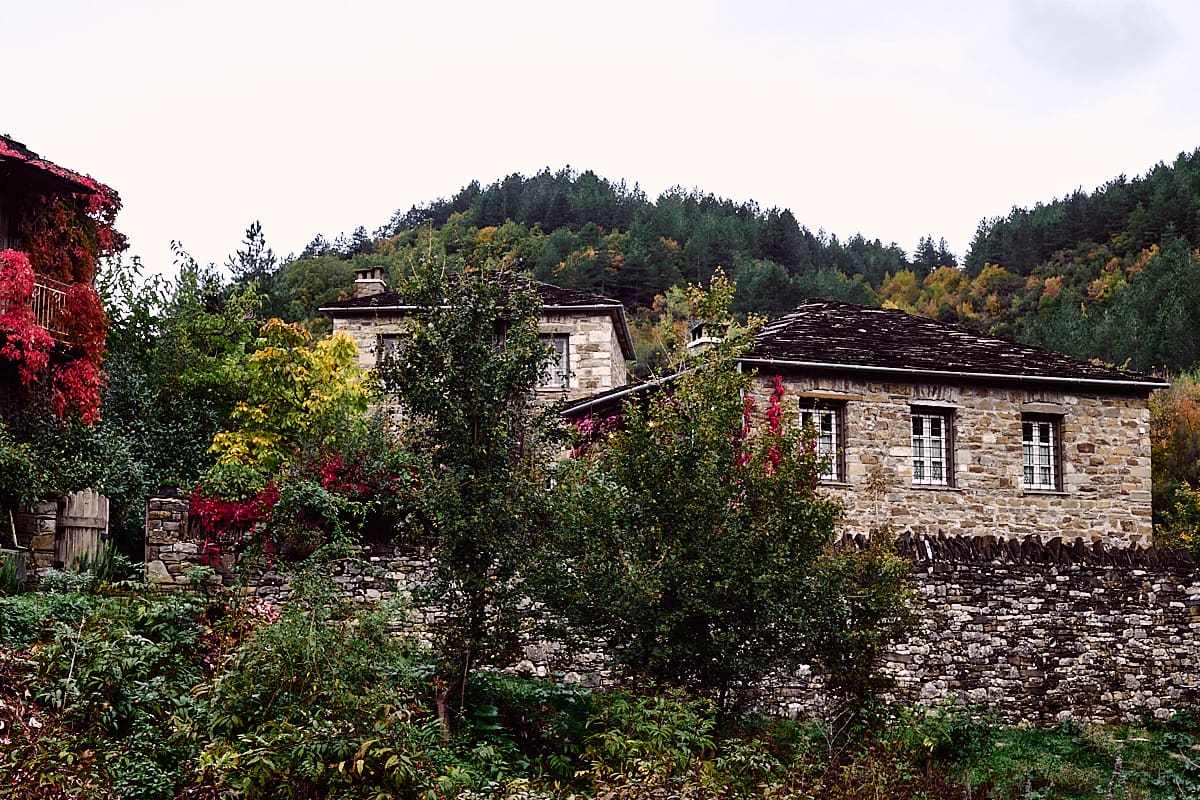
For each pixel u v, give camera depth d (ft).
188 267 90.94
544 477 48.85
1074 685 64.54
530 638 53.98
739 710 49.55
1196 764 55.72
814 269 279.90
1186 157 280.51
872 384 73.72
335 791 35.68
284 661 39.96
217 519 56.95
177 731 38.17
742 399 53.83
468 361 47.83
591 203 282.77
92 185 70.95
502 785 40.45
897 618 53.31
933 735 56.39
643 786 36.91
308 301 192.65
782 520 48.08
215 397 81.46
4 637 42.93
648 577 46.11
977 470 74.95
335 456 60.39
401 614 47.44
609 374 96.02
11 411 65.46
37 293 66.08
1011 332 227.20
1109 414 78.13
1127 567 66.74
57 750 35.65
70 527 61.57
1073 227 266.16
